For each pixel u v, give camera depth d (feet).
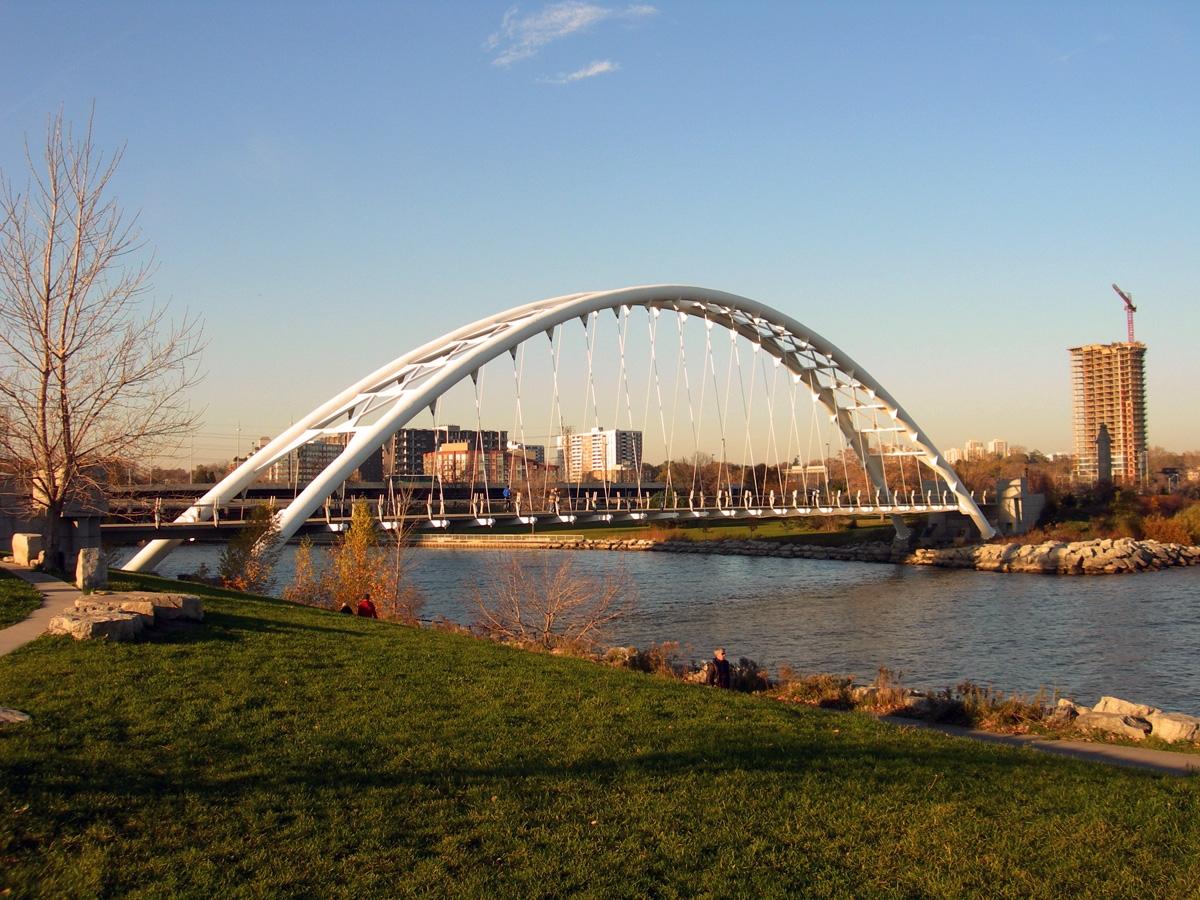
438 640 68.74
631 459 450.30
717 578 249.14
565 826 32.40
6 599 64.03
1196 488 512.63
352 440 140.67
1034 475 498.69
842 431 297.74
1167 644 142.82
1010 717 62.03
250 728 40.24
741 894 28.43
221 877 27.94
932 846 32.09
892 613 178.29
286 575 199.21
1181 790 38.86
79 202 80.33
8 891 26.12
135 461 86.43
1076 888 29.58
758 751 41.45
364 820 32.01
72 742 36.27
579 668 60.03
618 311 205.05
